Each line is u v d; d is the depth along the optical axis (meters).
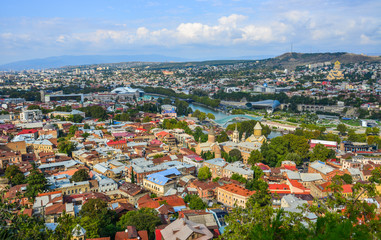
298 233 69.19
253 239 76.06
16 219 81.56
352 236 63.97
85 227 146.88
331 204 89.12
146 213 171.25
